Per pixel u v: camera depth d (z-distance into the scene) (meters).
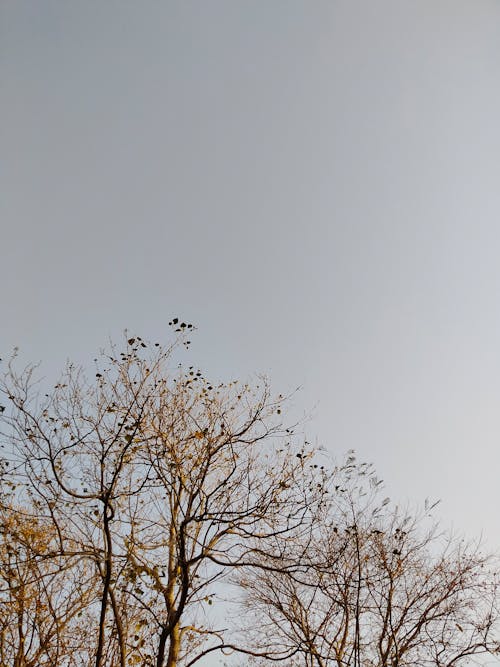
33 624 10.54
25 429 10.70
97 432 11.01
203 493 11.42
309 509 11.50
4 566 10.28
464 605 13.67
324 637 12.62
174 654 11.20
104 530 10.44
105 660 10.78
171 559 11.84
